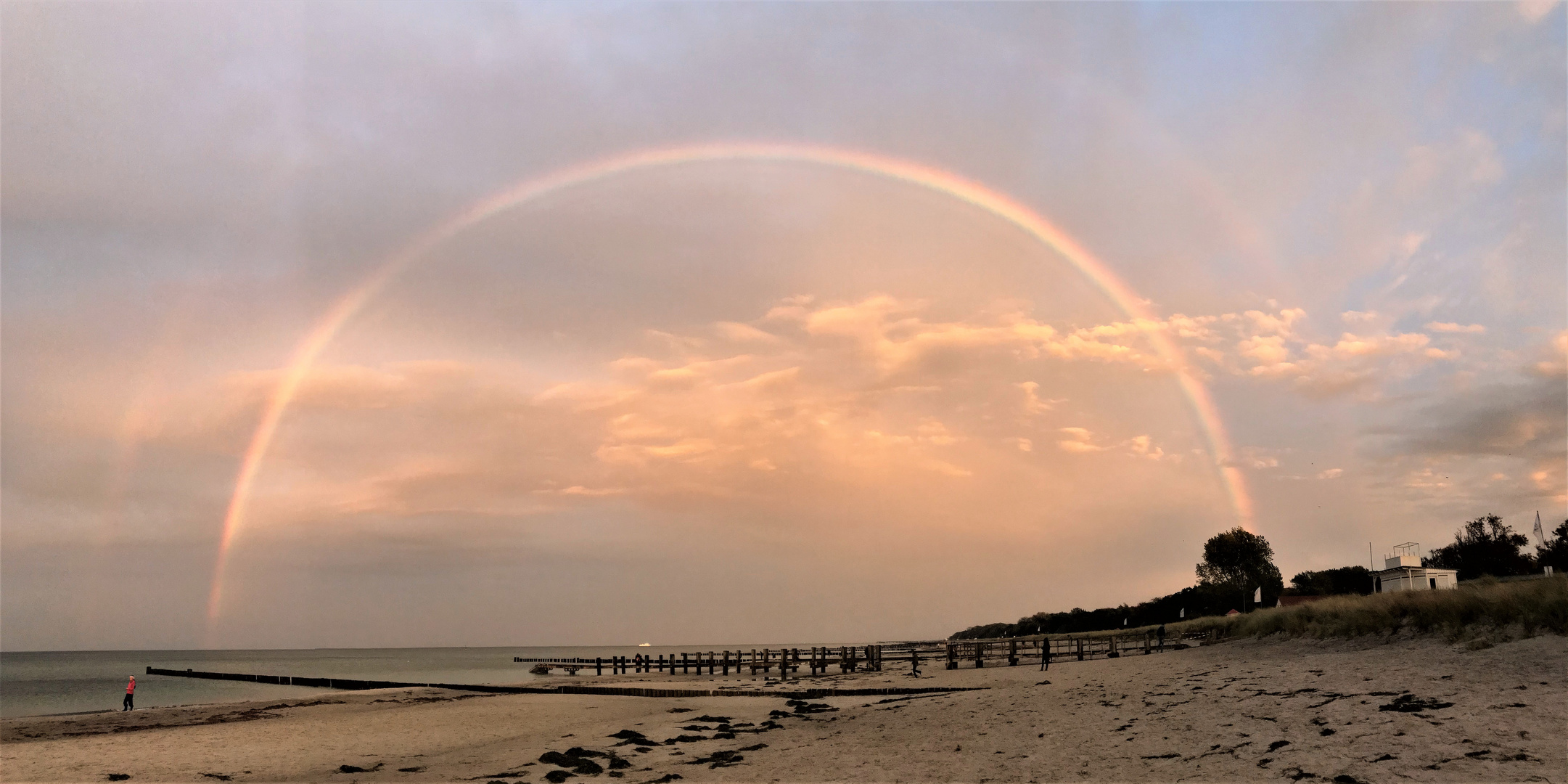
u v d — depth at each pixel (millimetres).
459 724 36219
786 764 20344
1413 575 55281
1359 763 13648
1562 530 70500
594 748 25609
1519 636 21594
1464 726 14688
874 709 31109
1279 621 38062
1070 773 15859
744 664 76250
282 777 23094
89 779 23141
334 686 80750
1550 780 11664
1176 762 15602
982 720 23906
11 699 73562
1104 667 39000
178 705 54938
